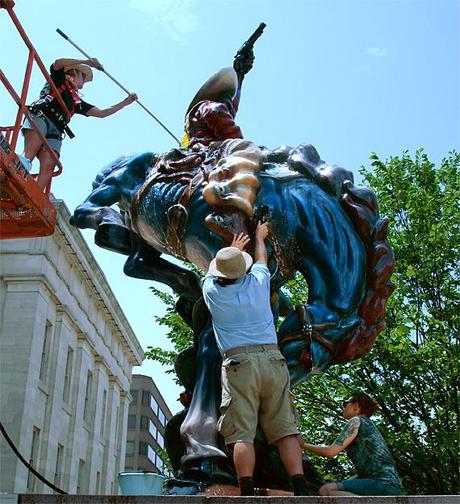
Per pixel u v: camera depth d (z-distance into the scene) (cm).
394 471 424
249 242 450
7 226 834
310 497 300
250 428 357
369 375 1361
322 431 1368
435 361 1277
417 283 1420
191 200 479
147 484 397
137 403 7850
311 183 480
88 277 3481
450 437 1228
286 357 441
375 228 474
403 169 1543
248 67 631
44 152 812
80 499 310
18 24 731
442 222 1423
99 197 535
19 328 2850
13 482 2612
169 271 539
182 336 1421
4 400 2736
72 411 3338
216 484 392
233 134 529
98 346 3791
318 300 456
